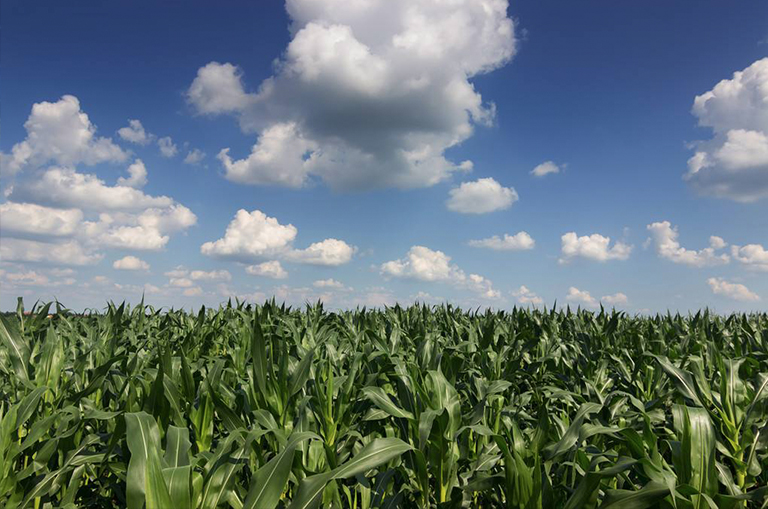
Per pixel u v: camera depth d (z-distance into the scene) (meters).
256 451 2.64
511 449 2.78
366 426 3.23
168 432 2.26
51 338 3.62
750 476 2.70
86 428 3.29
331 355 4.05
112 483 2.84
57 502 2.86
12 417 2.70
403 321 6.83
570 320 7.36
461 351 4.85
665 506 2.08
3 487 2.48
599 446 2.92
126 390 3.46
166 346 3.20
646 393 4.02
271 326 5.52
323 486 1.94
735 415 2.96
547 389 3.66
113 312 5.82
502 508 2.59
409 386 3.05
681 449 2.21
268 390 3.04
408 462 2.86
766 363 4.16
